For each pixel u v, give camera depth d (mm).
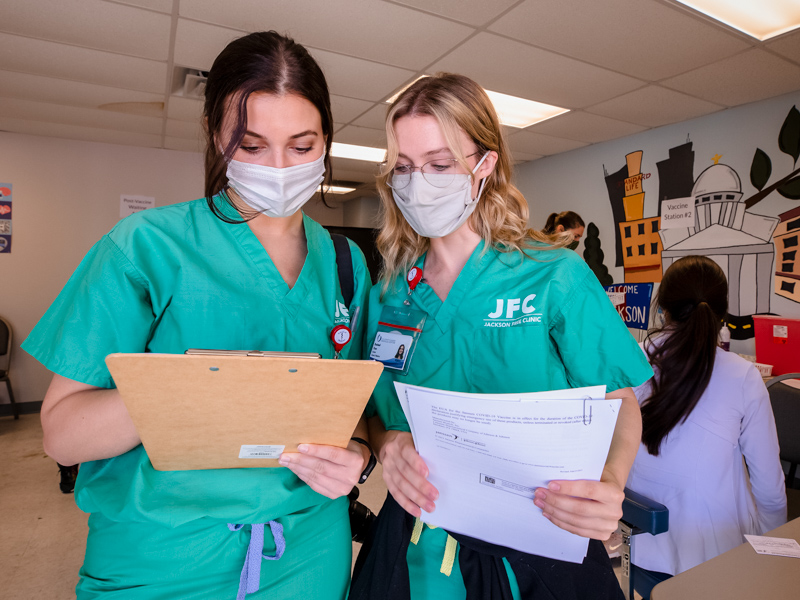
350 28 2455
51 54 2816
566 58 2756
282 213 759
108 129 4418
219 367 486
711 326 1299
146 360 466
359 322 945
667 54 2688
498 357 824
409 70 2973
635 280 4258
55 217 4812
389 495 829
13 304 4703
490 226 880
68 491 2918
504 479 625
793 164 3193
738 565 792
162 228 708
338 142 4723
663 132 3986
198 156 5297
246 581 677
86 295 656
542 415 546
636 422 789
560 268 814
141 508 648
